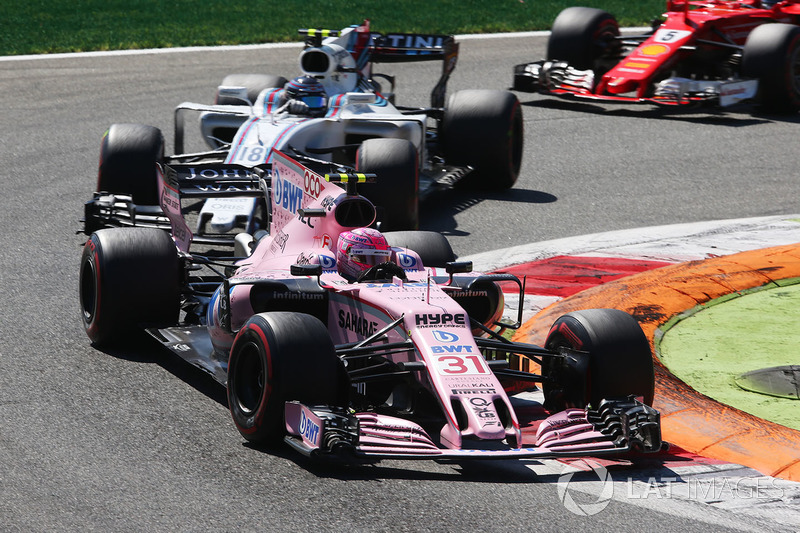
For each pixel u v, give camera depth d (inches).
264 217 1470.2
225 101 1868.8
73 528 716.0
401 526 730.2
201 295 1186.0
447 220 1691.7
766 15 2630.4
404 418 885.8
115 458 831.1
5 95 2625.5
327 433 772.0
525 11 4099.4
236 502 759.7
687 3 2556.6
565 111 2561.5
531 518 753.0
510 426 812.0
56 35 3422.7
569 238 1594.5
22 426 888.9
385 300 888.3
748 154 2146.9
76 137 2222.0
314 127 1571.1
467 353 848.3
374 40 1969.7
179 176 1299.2
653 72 2443.4
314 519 736.3
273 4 4052.7
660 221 1696.6
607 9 4163.4
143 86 2755.9
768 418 975.0
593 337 889.5
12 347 1088.8
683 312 1275.8
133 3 3988.7
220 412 936.9
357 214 1016.9
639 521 758.5
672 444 914.7
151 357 1077.1
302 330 832.3
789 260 1460.4
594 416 862.5
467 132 1822.1
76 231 1453.0
